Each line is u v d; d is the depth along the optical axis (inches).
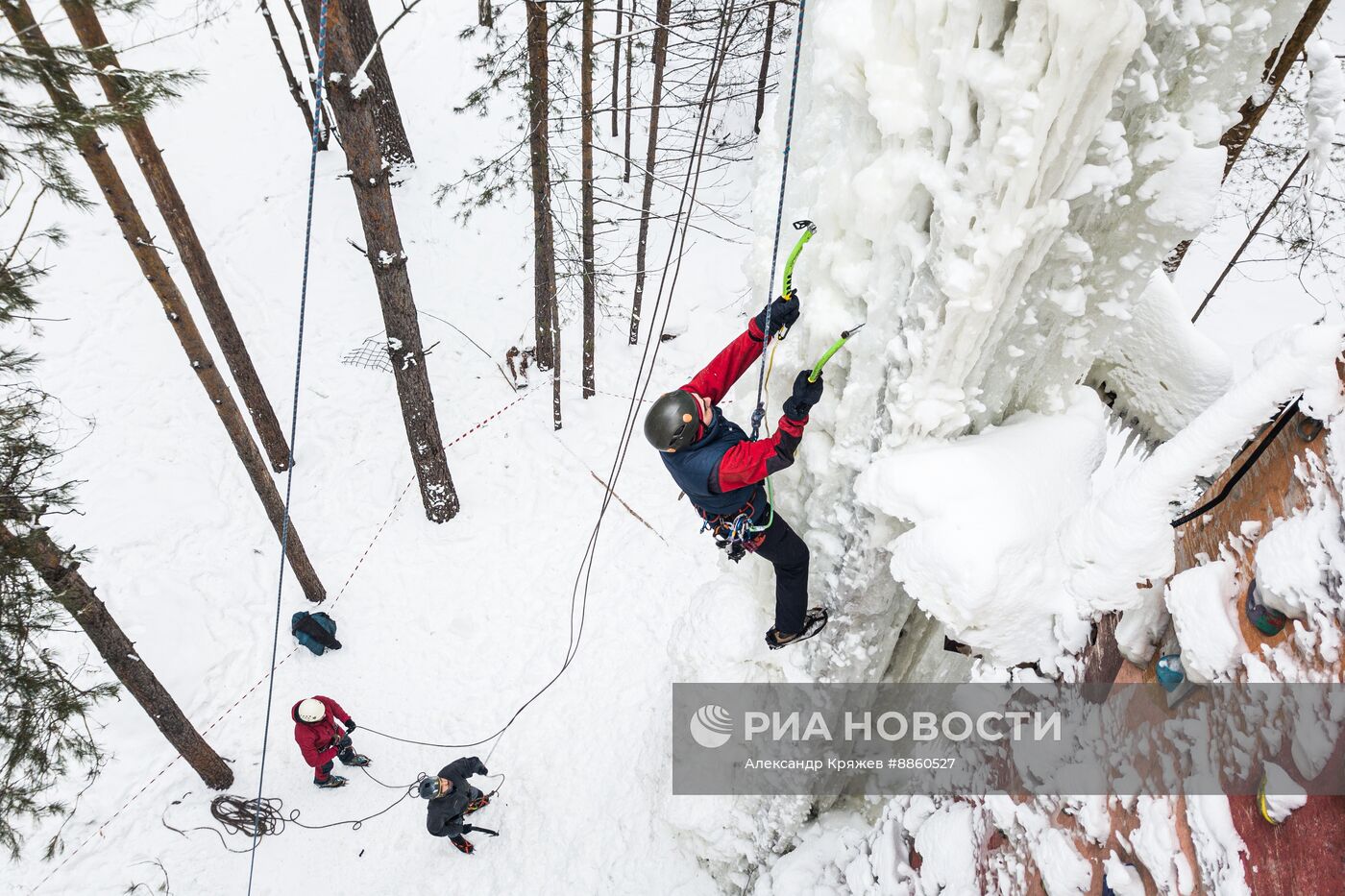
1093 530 137.0
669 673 375.2
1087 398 178.2
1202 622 116.6
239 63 653.9
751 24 542.6
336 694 377.7
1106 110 122.0
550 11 415.8
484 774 315.6
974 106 130.0
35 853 320.2
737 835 282.8
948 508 151.6
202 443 463.8
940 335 148.1
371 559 427.8
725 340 566.3
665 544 436.8
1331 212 366.9
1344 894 84.9
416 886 316.2
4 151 204.7
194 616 391.9
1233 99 132.3
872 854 232.1
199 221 566.6
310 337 526.3
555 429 490.0
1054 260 146.4
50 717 251.0
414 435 406.3
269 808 332.8
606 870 313.3
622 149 672.4
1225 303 618.8
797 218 183.6
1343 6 634.8
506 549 436.1
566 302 533.0
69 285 512.7
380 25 714.8
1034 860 156.8
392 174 609.3
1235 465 132.2
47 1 608.4
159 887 313.3
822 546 205.6
